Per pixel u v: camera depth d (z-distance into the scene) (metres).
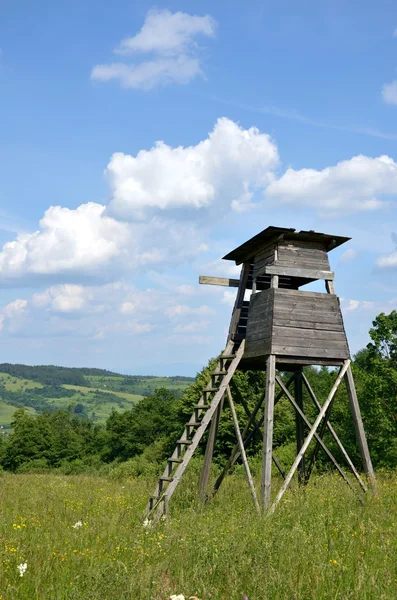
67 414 108.62
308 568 7.76
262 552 8.11
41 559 8.74
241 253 16.67
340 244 15.34
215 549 8.62
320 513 11.38
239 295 16.67
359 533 9.91
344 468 29.62
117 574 7.35
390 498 13.59
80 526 11.49
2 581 7.70
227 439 39.38
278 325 14.33
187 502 15.02
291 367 16.56
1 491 19.17
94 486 23.19
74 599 6.87
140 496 17.53
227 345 16.30
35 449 89.31
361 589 7.06
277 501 12.70
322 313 14.91
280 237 14.73
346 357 14.88
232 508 13.10
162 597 7.27
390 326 31.97
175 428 51.69
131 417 80.06
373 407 30.17
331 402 15.26
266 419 13.79
